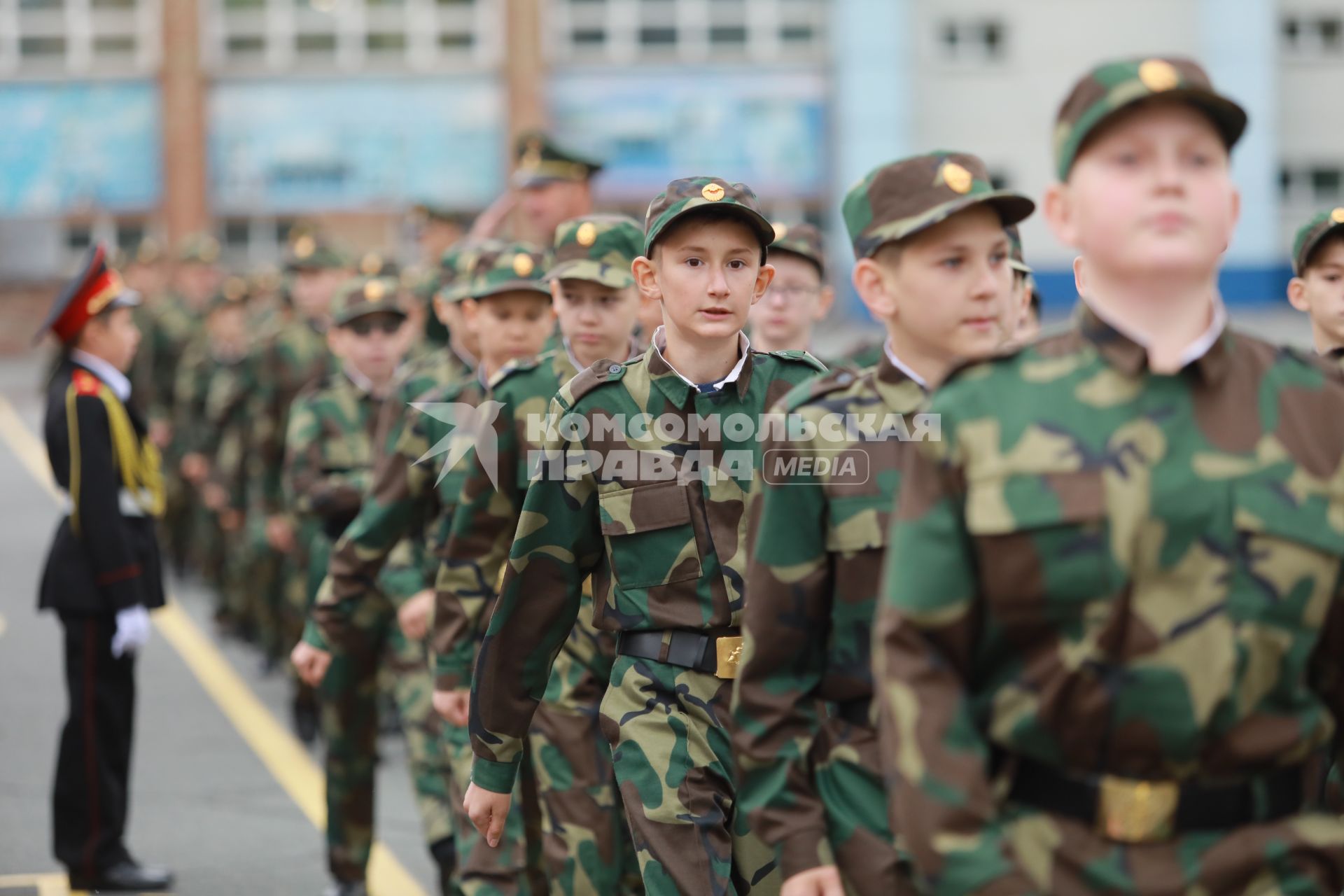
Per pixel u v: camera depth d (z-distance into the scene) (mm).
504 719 13883
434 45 110750
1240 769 8422
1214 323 8477
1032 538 8320
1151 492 8234
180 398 44531
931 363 10875
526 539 13773
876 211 10742
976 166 10672
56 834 20281
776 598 10602
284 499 31734
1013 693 8555
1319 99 109875
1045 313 100500
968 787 8398
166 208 111062
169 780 25875
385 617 20625
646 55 109688
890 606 8703
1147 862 8438
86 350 20984
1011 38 110125
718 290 13508
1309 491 8289
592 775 15352
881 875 10375
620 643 14039
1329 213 15586
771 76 109188
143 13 111062
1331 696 8680
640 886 15664
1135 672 8250
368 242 111375
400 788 25812
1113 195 8273
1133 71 8172
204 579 42875
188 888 20594
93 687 20297
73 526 20359
